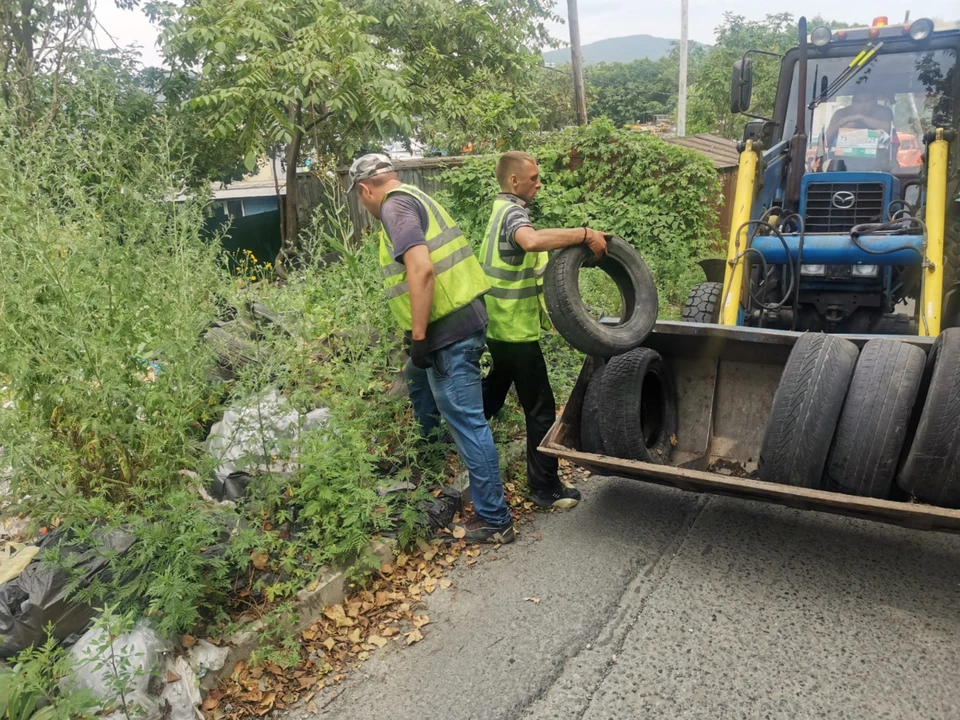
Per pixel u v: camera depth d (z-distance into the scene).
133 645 2.57
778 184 6.10
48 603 2.60
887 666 2.87
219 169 12.25
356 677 2.97
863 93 5.88
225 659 2.88
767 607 3.25
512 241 3.63
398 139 15.06
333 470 3.43
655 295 3.83
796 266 4.96
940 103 5.64
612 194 10.07
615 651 3.03
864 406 3.09
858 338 3.43
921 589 3.34
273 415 3.65
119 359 3.20
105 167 3.70
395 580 3.53
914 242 4.63
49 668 2.51
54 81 8.38
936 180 4.66
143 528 2.86
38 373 3.14
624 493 4.36
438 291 3.39
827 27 5.66
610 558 3.67
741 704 2.73
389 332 4.90
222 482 3.72
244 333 4.41
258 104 9.81
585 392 4.03
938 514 2.81
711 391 4.21
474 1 15.01
